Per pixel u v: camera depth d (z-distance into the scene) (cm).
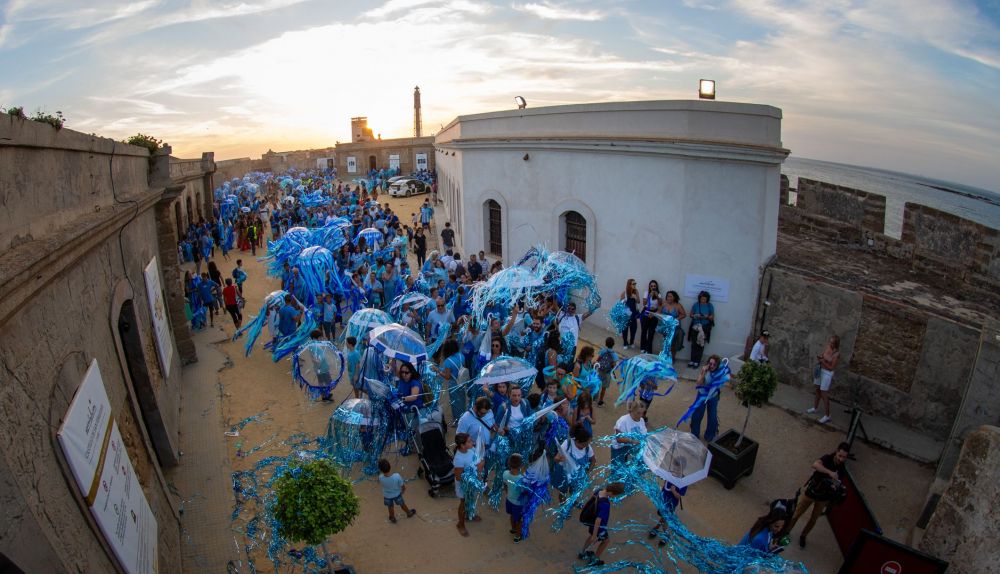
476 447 811
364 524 812
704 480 903
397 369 998
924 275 1240
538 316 1168
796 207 1775
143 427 768
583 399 823
